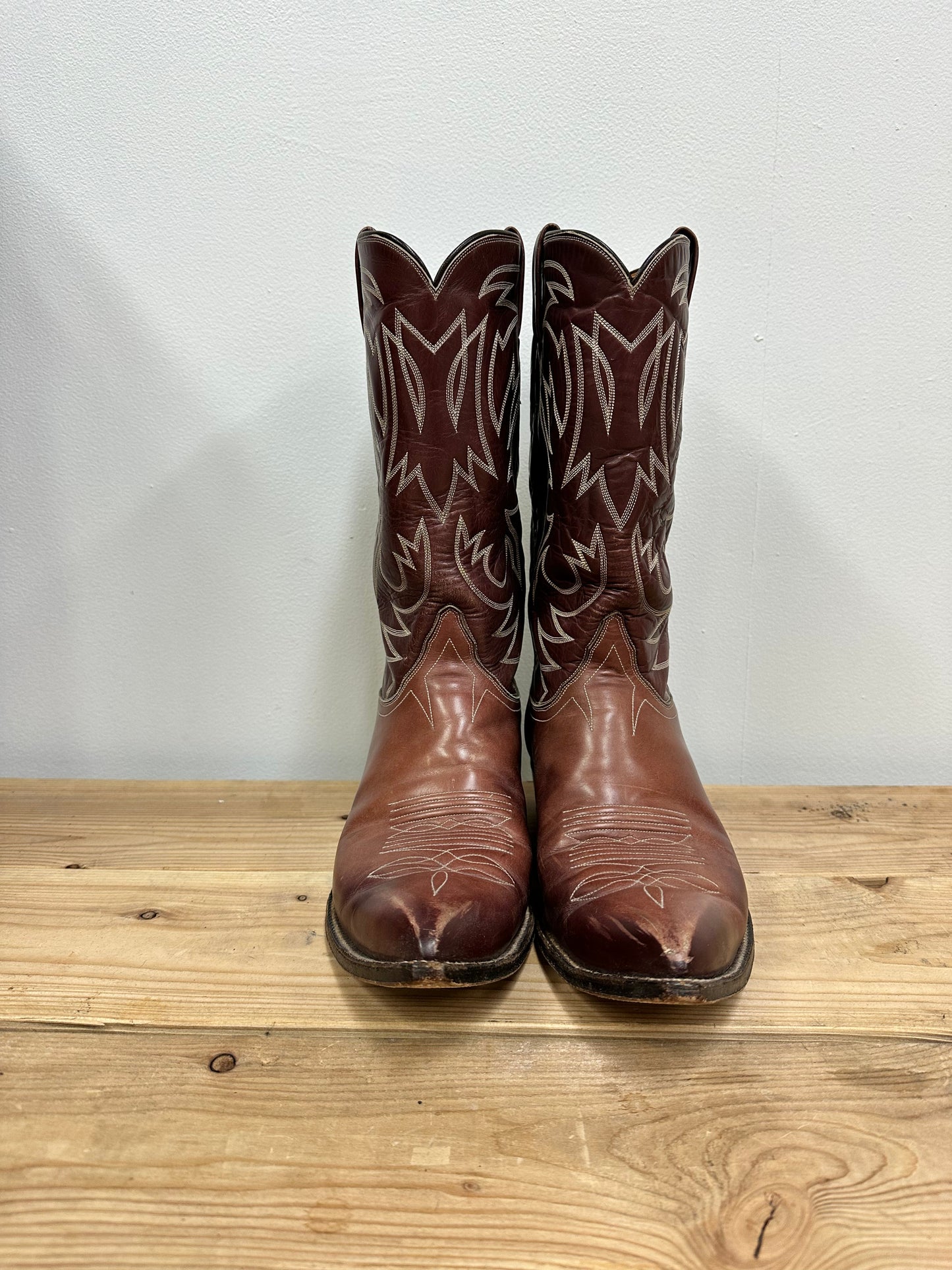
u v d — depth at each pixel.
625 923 0.54
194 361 0.92
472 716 0.74
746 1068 0.53
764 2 0.82
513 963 0.56
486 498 0.73
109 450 0.95
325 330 0.91
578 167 0.86
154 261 0.89
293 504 0.96
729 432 0.92
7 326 0.91
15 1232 0.43
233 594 0.99
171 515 0.97
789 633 0.98
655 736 0.74
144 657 1.01
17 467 0.96
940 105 0.84
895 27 0.82
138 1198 0.45
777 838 0.81
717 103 0.84
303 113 0.85
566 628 0.75
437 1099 0.51
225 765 1.05
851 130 0.85
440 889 0.57
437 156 0.86
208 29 0.83
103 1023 0.56
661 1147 0.48
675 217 0.87
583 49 0.83
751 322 0.89
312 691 1.02
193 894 0.72
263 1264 0.41
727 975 0.54
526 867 0.65
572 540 0.72
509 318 0.69
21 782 0.96
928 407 0.91
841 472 0.93
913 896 0.71
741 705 1.01
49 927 0.66
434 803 0.69
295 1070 0.52
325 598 0.99
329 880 0.74
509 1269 0.41
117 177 0.87
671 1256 0.42
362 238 0.67
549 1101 0.50
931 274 0.88
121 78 0.84
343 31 0.83
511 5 0.82
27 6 0.83
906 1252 0.42
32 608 1.00
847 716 1.01
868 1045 0.54
